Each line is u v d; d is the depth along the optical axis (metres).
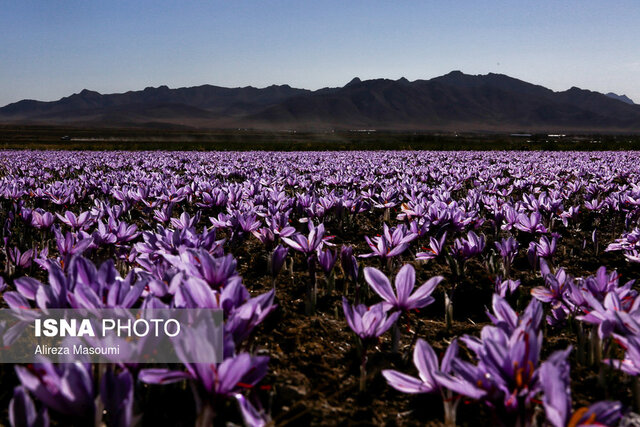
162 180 10.48
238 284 1.96
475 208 6.93
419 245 5.51
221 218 4.36
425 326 3.46
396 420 2.24
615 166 18.62
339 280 4.40
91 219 4.64
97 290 2.02
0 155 28.09
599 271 2.45
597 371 2.68
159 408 2.07
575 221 7.12
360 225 7.32
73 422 2.00
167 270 2.43
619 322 2.04
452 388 1.61
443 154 31.41
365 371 2.60
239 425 2.01
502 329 2.01
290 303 3.79
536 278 4.55
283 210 5.82
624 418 1.79
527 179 11.21
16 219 6.29
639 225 6.69
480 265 4.95
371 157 26.03
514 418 1.61
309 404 2.35
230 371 1.53
